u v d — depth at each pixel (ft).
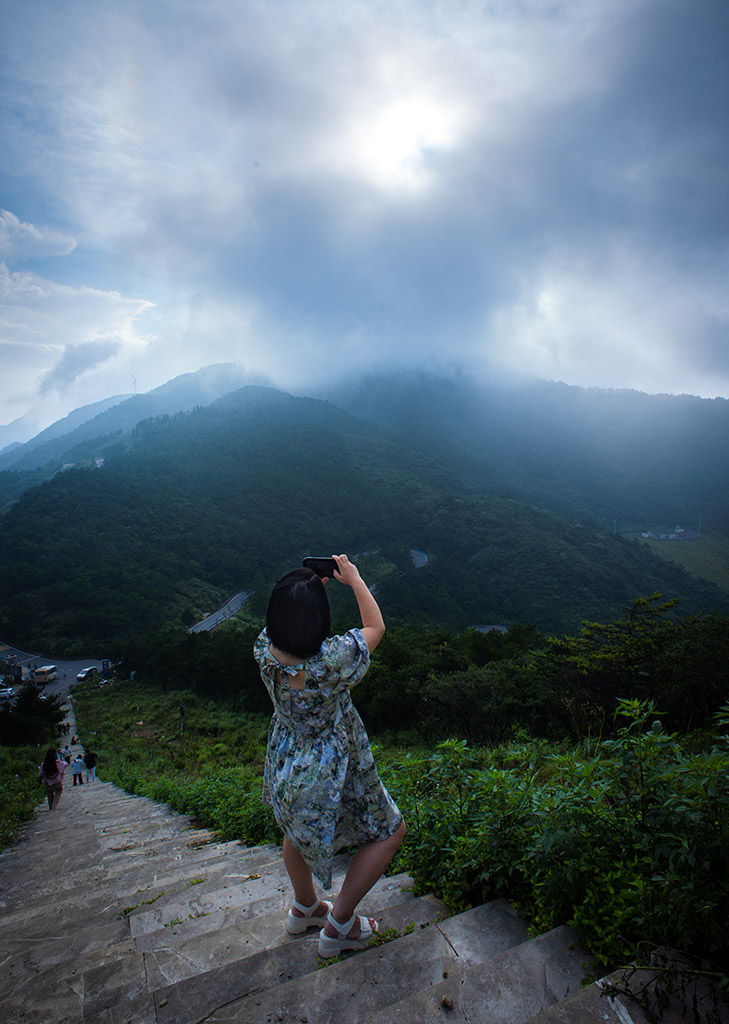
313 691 6.14
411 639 152.87
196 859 15.14
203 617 340.59
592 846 6.65
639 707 7.29
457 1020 5.07
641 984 4.95
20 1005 6.72
